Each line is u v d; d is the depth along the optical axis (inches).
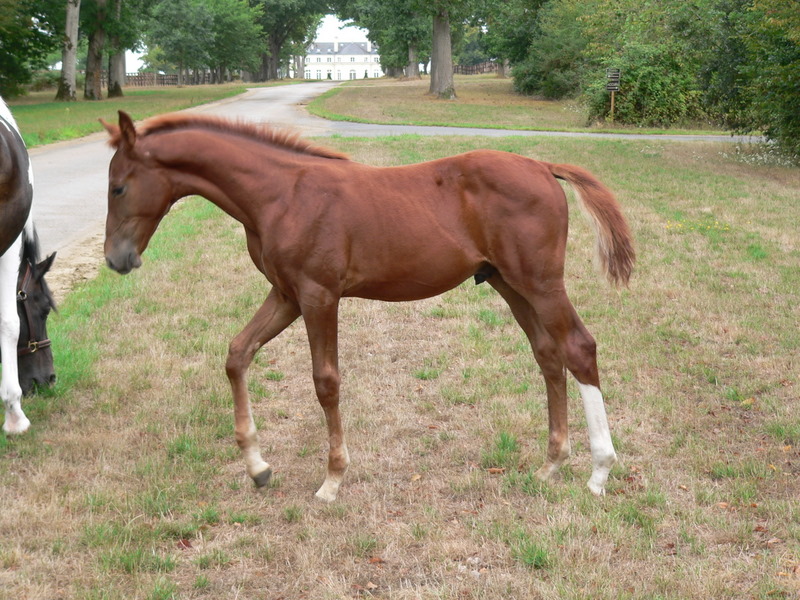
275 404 228.8
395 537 157.1
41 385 224.1
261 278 356.8
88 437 202.1
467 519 163.9
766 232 446.0
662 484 178.1
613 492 174.1
